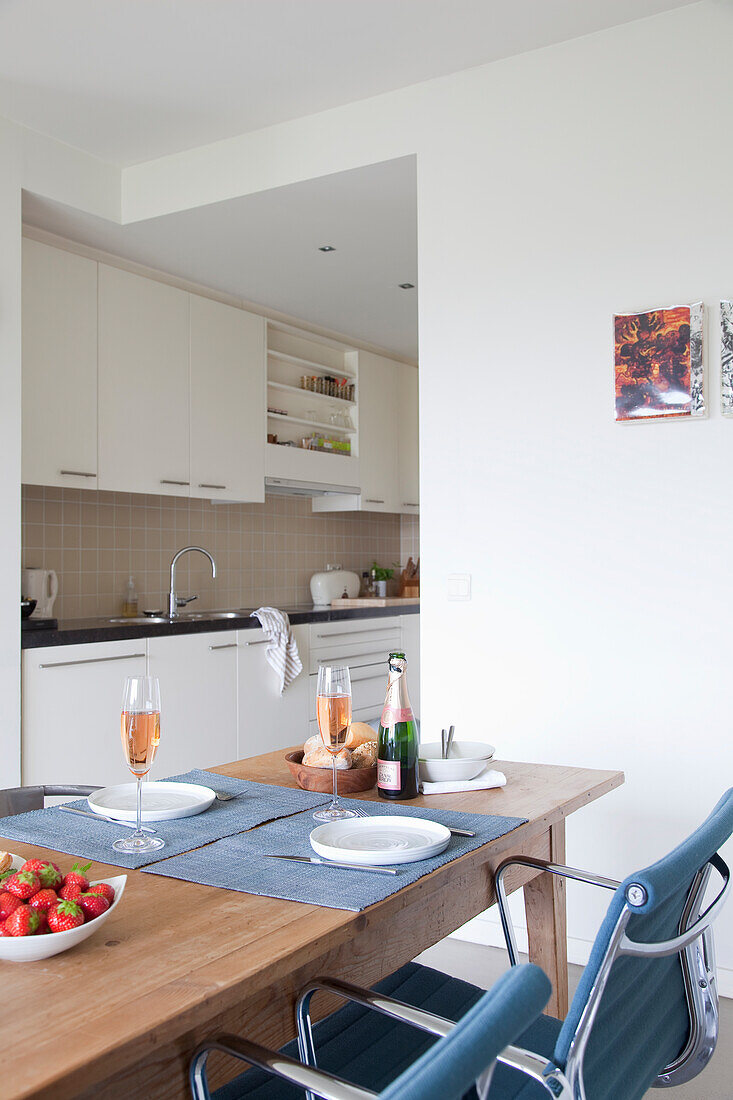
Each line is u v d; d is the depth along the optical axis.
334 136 3.09
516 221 2.80
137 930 0.99
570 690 2.72
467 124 2.88
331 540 5.57
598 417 2.68
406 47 2.73
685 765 2.55
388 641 5.04
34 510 3.78
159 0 2.46
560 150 2.74
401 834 1.31
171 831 1.36
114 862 1.21
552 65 2.75
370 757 1.67
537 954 1.71
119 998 0.83
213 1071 0.98
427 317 2.96
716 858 1.32
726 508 2.49
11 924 0.91
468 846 1.27
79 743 3.21
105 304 3.66
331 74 2.87
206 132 3.23
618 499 2.64
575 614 2.71
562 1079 0.99
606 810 2.66
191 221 3.47
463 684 2.89
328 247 3.75
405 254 3.84
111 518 4.11
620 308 2.64
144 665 3.48
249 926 1.00
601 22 2.62
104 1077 0.73
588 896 2.67
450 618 2.92
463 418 2.89
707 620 2.52
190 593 4.54
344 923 1.00
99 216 3.41
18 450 3.05
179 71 2.82
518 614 2.80
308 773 1.61
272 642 4.12
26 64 2.77
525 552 2.79
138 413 3.79
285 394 4.81
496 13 2.55
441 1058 0.66
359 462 5.22
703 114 2.53
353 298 4.45
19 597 3.02
